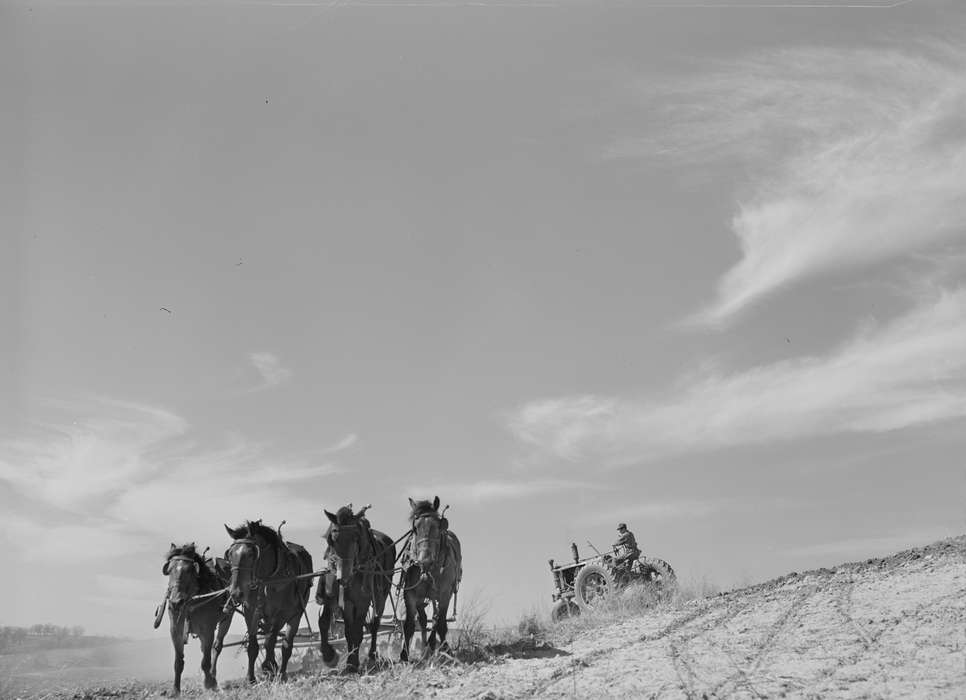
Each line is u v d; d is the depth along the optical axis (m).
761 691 9.73
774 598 15.84
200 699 14.25
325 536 15.38
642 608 18.86
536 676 12.20
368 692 12.54
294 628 16.84
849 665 10.40
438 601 16.03
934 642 10.80
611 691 10.61
